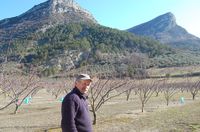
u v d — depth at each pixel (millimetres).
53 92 54062
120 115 28453
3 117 28125
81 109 6758
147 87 41688
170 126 21031
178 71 96500
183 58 156125
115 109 34031
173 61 140500
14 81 27578
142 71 54281
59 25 184125
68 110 6656
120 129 20844
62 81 45312
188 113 27734
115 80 29766
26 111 32875
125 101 44969
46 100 47500
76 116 6746
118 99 48438
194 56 170875
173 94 54938
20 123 24562
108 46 162250
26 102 41219
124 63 51031
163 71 93500
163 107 35438
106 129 21016
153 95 56562
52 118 27359
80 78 6848
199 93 62094
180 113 28000
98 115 28984
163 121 23422
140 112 30828
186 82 65375
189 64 130875
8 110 33469
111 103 41625
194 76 86875
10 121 25625
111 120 25094
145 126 21609
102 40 174000
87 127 6801
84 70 31000
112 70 36656
